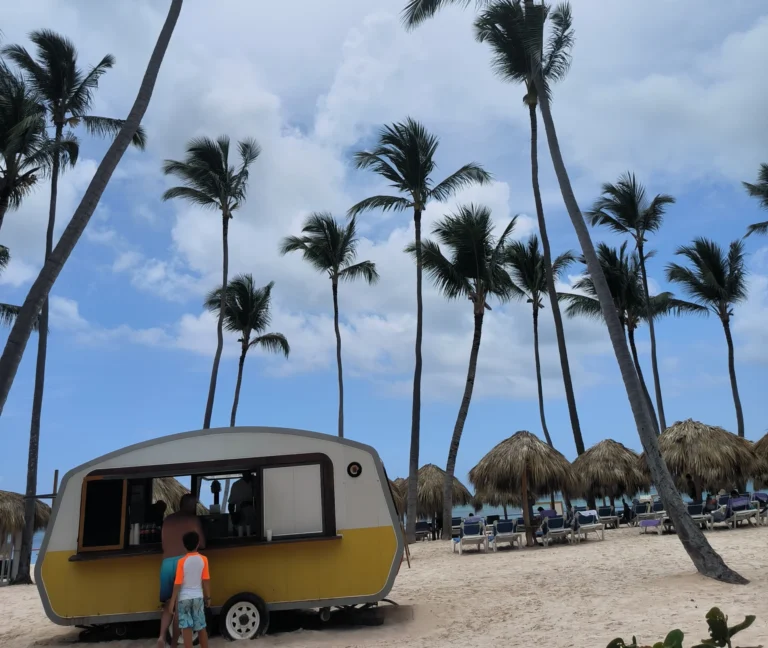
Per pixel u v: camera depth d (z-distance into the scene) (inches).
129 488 339.0
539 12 466.0
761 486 908.6
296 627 340.8
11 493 728.3
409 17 500.1
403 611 360.8
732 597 319.6
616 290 1114.1
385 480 339.3
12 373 309.4
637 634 266.8
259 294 1291.8
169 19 417.4
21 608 491.8
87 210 354.0
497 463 713.0
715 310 1230.9
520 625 309.4
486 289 855.1
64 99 786.2
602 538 703.1
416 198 876.0
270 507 335.3
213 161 999.0
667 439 779.4
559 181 453.1
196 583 270.2
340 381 1162.0
